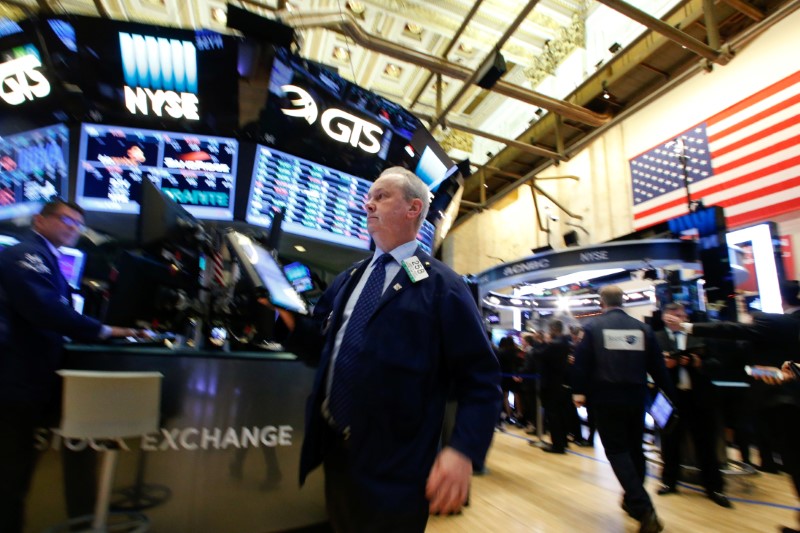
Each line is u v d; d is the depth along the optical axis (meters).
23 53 2.98
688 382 3.03
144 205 1.71
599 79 7.22
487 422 0.87
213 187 3.34
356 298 1.11
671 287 4.98
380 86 10.45
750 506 2.80
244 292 1.32
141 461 1.63
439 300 0.98
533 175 8.48
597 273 6.48
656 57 6.44
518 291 8.09
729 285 4.18
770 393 2.32
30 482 1.56
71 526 1.52
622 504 2.33
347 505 0.91
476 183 10.89
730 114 5.85
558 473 3.59
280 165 3.51
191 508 1.67
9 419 1.42
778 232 4.86
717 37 5.06
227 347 1.97
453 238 11.97
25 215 3.18
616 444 2.36
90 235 3.33
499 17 8.48
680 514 2.64
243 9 2.97
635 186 7.14
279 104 3.33
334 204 3.73
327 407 1.00
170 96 3.18
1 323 1.42
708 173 6.04
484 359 0.94
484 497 2.94
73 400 1.42
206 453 1.72
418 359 0.93
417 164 4.06
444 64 5.13
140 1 7.79
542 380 4.52
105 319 1.66
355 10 8.24
